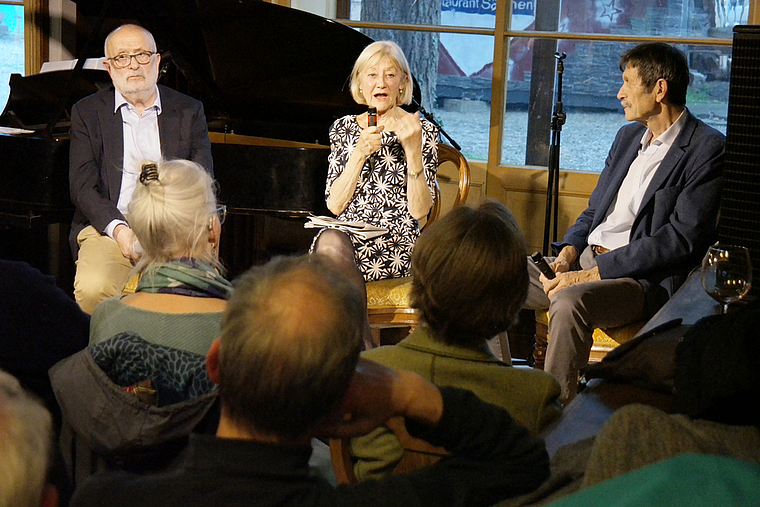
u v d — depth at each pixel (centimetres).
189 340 157
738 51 227
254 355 89
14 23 488
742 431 124
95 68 387
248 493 89
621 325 302
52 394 173
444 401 102
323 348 90
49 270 430
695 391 136
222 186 369
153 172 176
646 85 308
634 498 54
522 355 395
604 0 411
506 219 146
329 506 91
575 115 427
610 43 414
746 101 229
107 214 325
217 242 188
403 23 447
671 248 298
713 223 301
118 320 160
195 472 90
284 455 91
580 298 287
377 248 323
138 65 333
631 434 103
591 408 148
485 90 441
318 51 378
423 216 328
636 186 321
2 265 173
